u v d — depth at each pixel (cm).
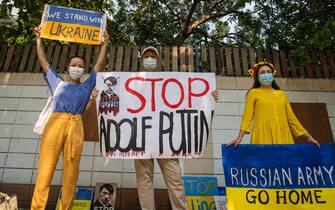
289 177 320
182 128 362
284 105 362
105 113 367
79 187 465
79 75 355
